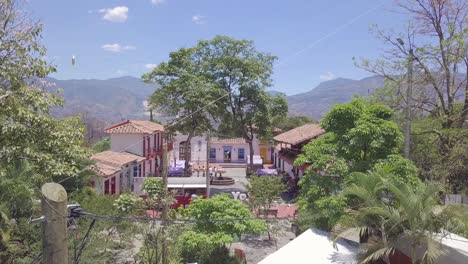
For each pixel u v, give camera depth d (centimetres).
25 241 1362
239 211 1703
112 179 3231
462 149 2195
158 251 1661
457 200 2169
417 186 1282
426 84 2395
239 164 5850
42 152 1438
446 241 1170
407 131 1794
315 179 1505
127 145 3988
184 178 3300
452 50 2291
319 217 1477
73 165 1541
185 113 3731
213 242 1600
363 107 1617
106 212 1681
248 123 4269
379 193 1241
